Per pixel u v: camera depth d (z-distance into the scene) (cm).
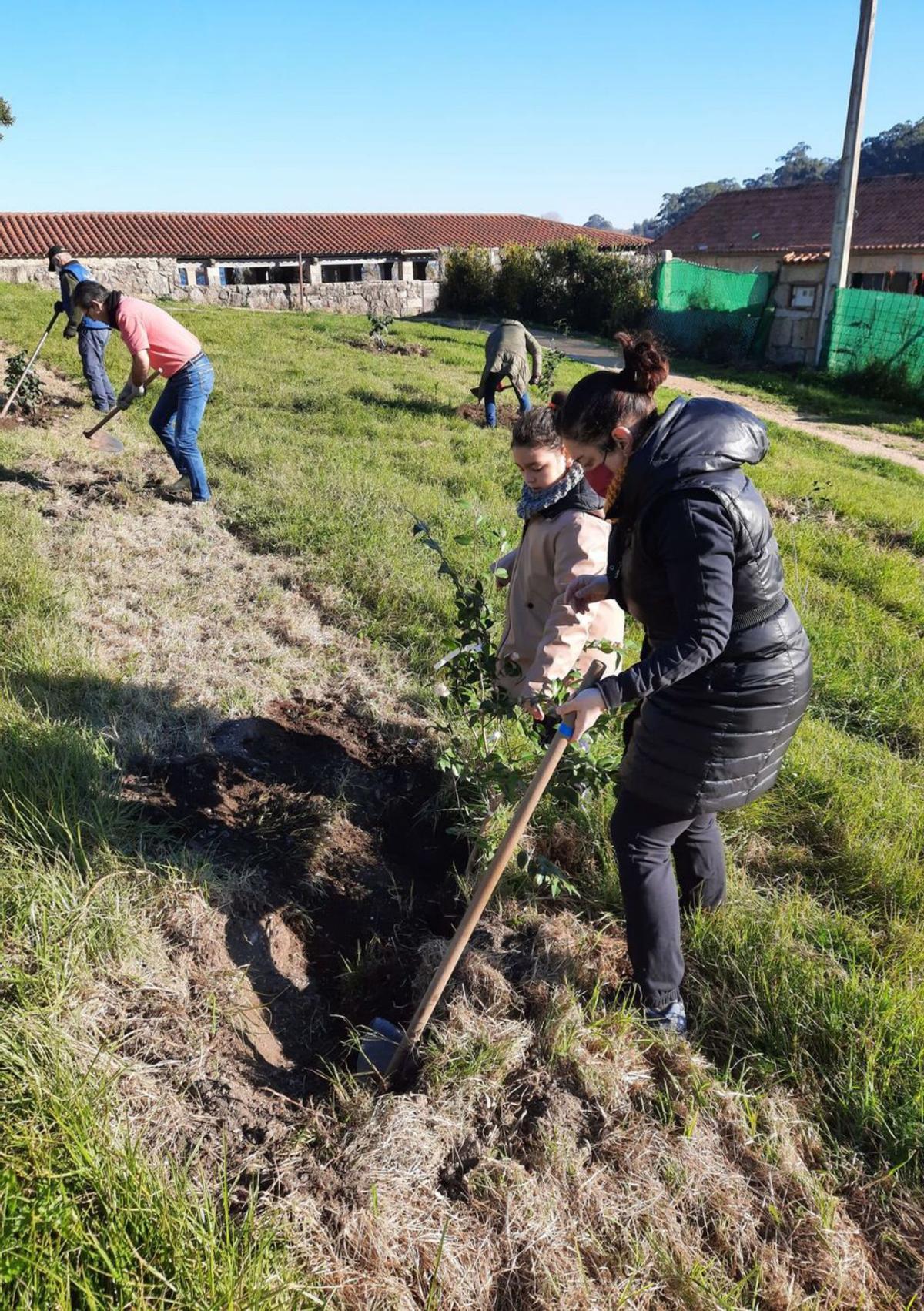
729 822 374
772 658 237
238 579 555
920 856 361
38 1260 176
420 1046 254
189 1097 234
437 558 597
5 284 1933
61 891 270
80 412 884
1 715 351
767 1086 257
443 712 423
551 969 290
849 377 2009
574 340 2431
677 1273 208
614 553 249
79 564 533
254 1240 196
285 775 379
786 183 10225
